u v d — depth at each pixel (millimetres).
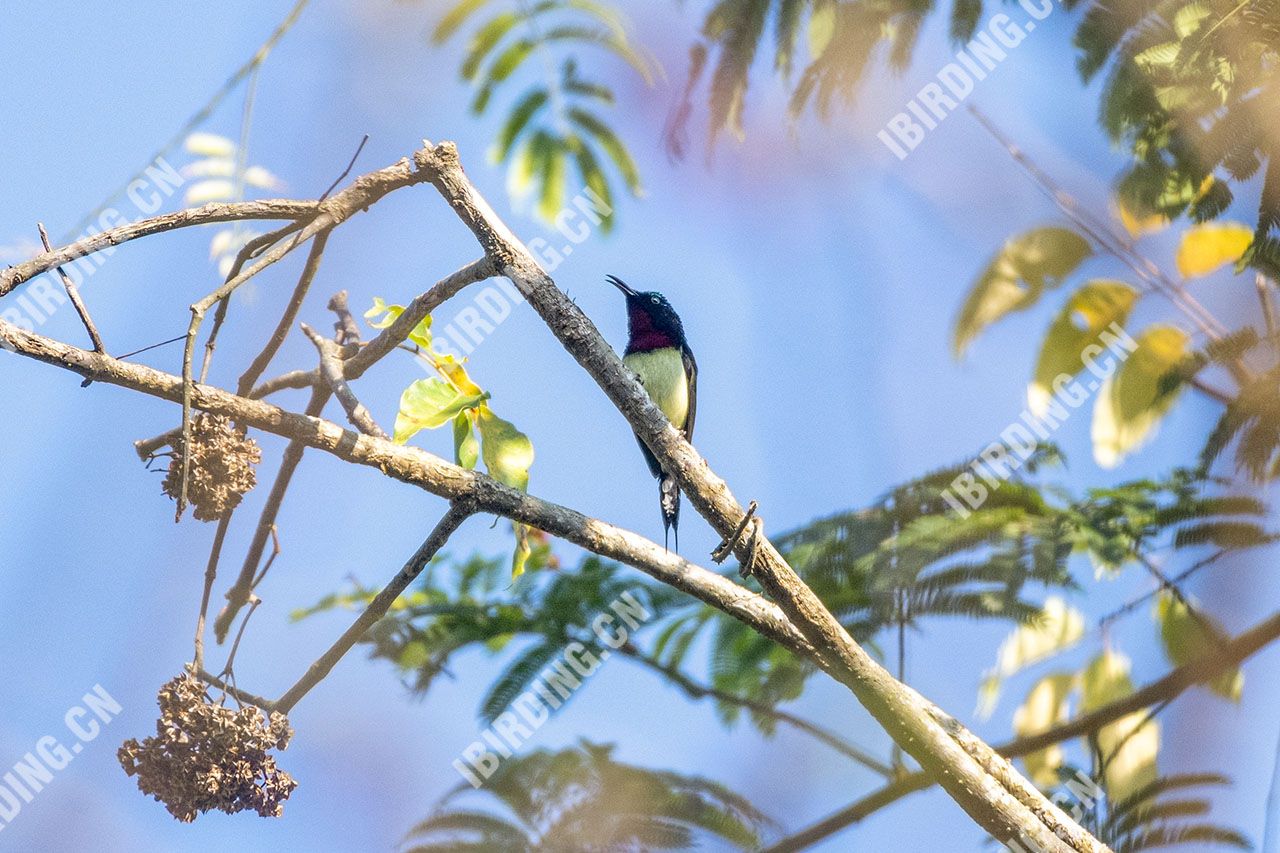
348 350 8156
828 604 10422
